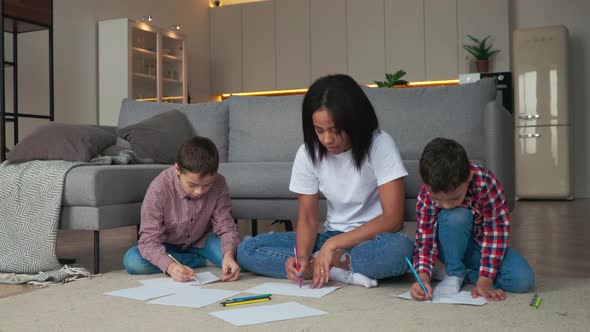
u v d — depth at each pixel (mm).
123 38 5734
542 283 1900
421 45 6812
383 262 1795
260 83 7543
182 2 7230
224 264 2014
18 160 2562
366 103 1822
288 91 7434
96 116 5832
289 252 1995
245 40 7605
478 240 1803
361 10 7051
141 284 1980
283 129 3189
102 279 2100
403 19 6875
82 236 3645
